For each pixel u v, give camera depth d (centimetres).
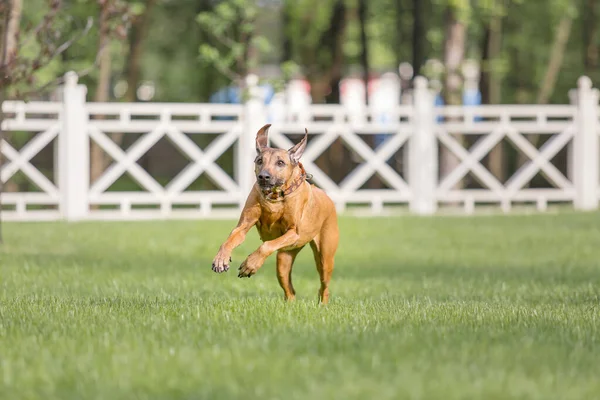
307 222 803
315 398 457
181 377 504
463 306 817
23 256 1284
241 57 2200
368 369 523
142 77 3169
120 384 489
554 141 2141
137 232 1639
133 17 1377
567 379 504
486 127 2108
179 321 689
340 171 2778
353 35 3022
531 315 753
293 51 2953
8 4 1310
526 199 2136
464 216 1975
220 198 1978
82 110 1902
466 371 513
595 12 2812
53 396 469
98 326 666
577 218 1930
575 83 3059
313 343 593
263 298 847
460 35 2291
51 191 1900
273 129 1998
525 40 2850
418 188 2061
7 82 1296
